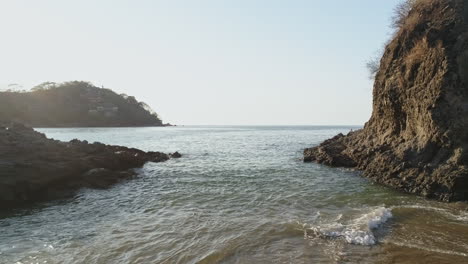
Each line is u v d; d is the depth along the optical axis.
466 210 13.53
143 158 32.00
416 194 16.52
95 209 15.52
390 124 24.94
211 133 115.81
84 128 134.75
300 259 9.26
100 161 24.98
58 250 10.50
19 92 132.88
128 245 10.73
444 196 15.21
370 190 17.75
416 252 9.50
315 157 31.12
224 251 9.99
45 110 130.88
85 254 10.13
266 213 13.90
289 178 22.03
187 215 13.91
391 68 24.94
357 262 8.96
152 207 15.53
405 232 11.15
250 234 11.34
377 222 12.05
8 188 16.67
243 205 15.36
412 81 20.80
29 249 10.63
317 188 18.64
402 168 18.62
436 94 17.69
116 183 21.62
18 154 19.75
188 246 10.50
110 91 178.12
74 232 12.20
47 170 19.45
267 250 9.97
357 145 29.56
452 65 17.64
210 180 22.03
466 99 16.92
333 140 40.78
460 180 14.93
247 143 60.78
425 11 23.05
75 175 21.34
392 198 15.86
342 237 10.81
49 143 25.09
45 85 156.25
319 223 12.31
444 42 18.97
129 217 13.95
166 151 45.06
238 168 27.27
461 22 19.55
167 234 11.66
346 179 21.20
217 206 15.32
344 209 14.27
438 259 9.03
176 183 21.36
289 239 10.77
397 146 21.73
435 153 17.66
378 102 27.66
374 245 10.10
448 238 10.52
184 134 104.19
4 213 15.02
